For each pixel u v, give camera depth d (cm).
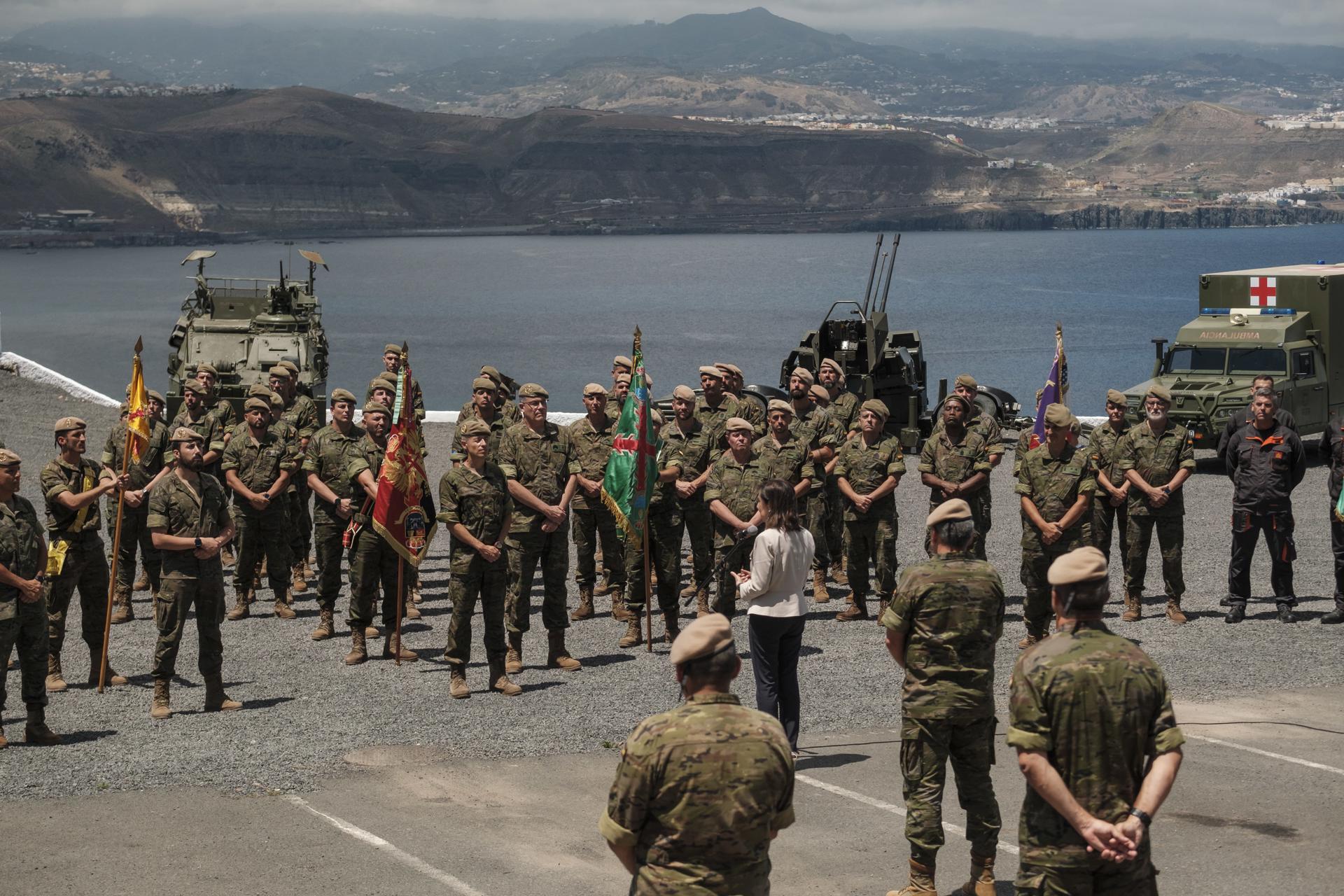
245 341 2986
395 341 16762
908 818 752
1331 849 818
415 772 987
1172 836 845
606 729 1097
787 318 19412
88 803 916
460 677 1207
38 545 1073
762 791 540
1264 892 753
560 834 862
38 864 803
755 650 981
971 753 758
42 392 3975
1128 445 1473
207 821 880
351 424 1513
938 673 746
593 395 1552
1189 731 1079
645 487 1364
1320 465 2819
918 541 2067
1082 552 585
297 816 893
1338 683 1227
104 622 1299
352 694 1223
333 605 1508
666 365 13875
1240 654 1330
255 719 1134
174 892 760
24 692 1062
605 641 1466
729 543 1382
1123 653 568
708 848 536
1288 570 1476
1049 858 568
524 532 1280
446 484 1195
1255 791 928
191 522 1142
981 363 13300
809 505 1658
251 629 1546
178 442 1141
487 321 19425
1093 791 561
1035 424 1491
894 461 1498
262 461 1594
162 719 1143
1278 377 2791
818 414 1706
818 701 1181
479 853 827
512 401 1928
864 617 1545
